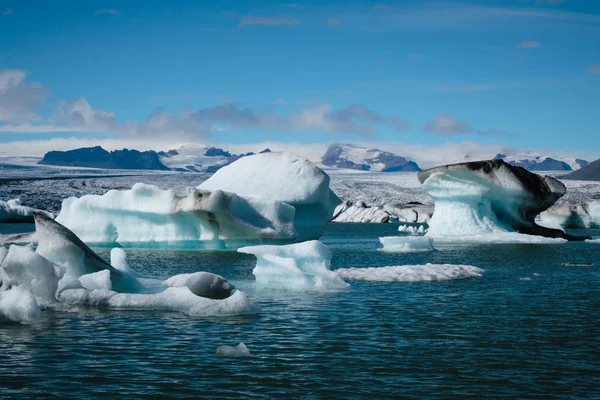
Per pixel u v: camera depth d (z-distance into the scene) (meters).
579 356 9.27
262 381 8.03
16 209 60.81
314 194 32.06
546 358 9.17
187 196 27.64
